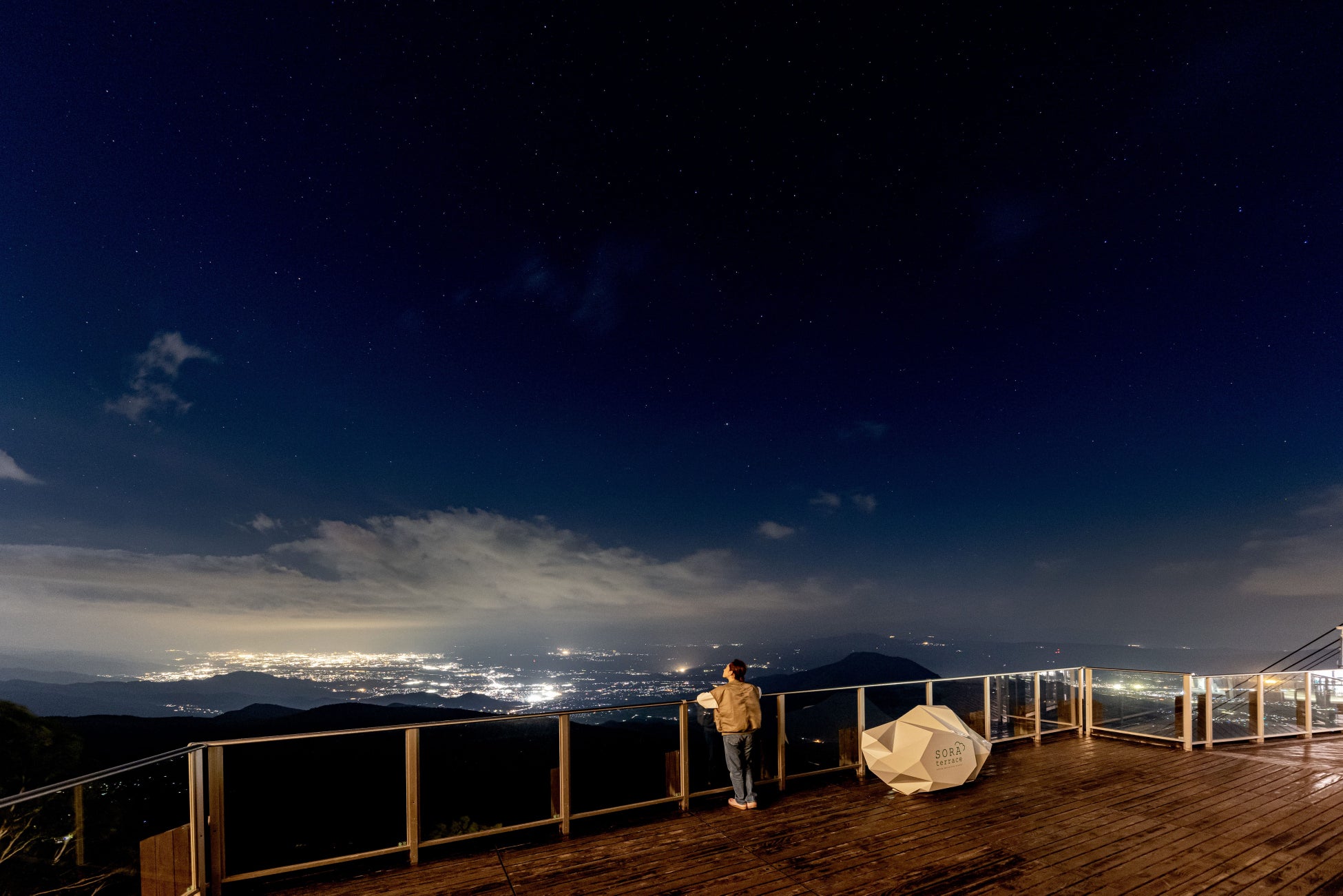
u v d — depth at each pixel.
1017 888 3.78
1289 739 7.67
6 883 3.19
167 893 3.43
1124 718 7.59
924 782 5.33
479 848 4.30
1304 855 4.24
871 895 3.69
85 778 2.99
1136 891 3.74
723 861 4.14
